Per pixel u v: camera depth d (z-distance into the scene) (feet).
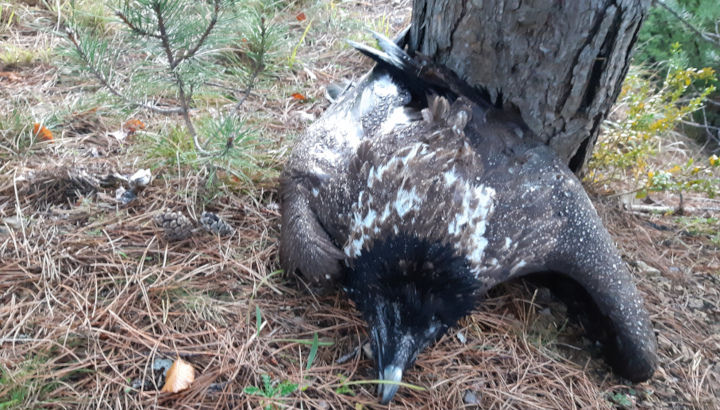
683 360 2.20
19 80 3.25
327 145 2.37
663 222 2.98
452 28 2.39
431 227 1.96
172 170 2.70
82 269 2.14
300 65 3.84
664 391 2.08
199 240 2.36
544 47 2.24
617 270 2.08
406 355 1.83
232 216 2.53
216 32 2.45
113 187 2.53
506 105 2.45
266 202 2.65
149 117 3.07
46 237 2.24
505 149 2.22
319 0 4.66
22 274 2.08
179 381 1.78
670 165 3.66
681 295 2.51
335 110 2.62
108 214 2.40
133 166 2.69
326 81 3.76
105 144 2.85
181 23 2.34
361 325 2.12
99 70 2.46
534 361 2.11
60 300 2.01
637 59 4.35
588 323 2.22
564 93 2.37
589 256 2.08
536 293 2.42
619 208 2.95
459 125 2.18
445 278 1.94
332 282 2.09
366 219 2.04
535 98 2.40
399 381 1.77
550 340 2.23
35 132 2.75
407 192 2.00
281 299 2.18
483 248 2.02
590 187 2.98
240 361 1.90
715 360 2.22
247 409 1.76
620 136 3.04
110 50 2.57
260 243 2.40
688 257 2.75
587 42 2.21
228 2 2.32
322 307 2.18
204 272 2.22
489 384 1.99
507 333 2.19
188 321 2.01
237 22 2.95
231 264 2.27
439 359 2.04
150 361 1.86
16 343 1.85
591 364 2.16
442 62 2.52
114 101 2.71
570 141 2.56
